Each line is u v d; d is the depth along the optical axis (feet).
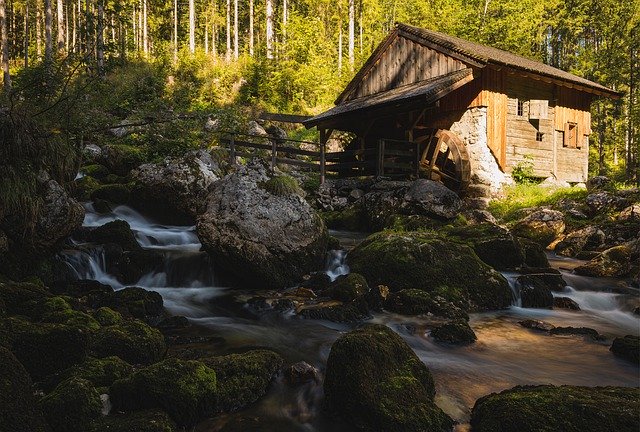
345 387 11.35
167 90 78.28
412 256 23.20
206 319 19.04
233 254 22.76
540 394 10.88
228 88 86.28
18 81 25.89
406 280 22.59
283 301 20.45
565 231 38.58
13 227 19.13
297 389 12.92
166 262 24.45
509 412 10.27
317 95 90.07
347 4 111.65
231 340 16.57
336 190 48.52
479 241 28.48
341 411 11.43
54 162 21.89
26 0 127.24
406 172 54.19
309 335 17.30
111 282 23.03
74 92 25.11
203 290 23.25
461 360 15.60
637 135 86.79
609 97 62.95
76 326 12.55
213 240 23.12
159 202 36.09
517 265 27.91
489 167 52.54
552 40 117.08
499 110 53.57
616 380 14.20
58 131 22.68
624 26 89.40
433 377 14.07
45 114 22.59
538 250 29.66
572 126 61.67
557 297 23.63
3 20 77.20
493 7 92.22
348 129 63.05
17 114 19.17
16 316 13.56
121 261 23.95
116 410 10.59
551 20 103.24
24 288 15.97
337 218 42.70
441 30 99.71
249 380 12.47
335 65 105.91
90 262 23.02
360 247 26.37
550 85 58.80
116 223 27.73
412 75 58.49
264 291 22.88
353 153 51.75
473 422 11.16
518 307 22.74
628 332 19.49
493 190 52.37
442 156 56.18
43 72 24.17
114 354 13.08
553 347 17.06
